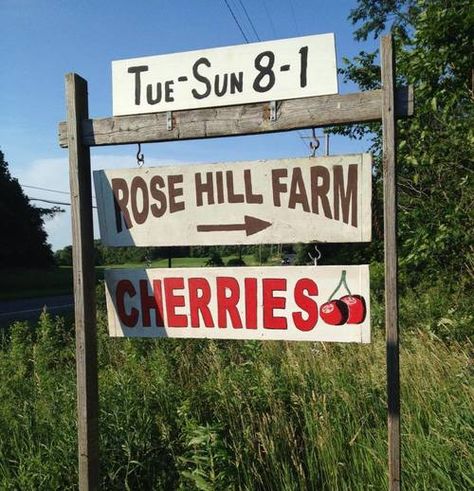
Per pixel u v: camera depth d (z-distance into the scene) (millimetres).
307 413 3936
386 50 2523
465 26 5246
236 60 2836
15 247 47500
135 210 3094
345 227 2732
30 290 34250
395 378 2494
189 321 3031
